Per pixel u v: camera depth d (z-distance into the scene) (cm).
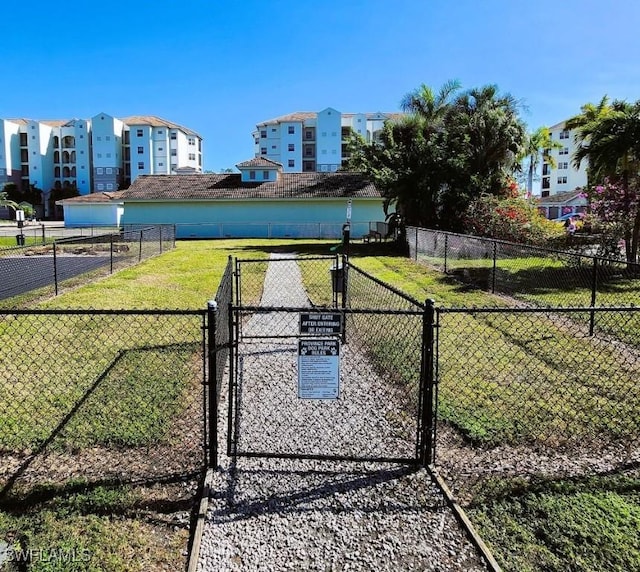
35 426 367
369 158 2052
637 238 1231
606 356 542
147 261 1491
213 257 1617
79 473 307
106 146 6875
